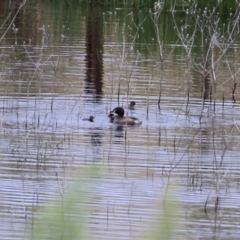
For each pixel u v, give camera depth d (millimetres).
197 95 26094
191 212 14469
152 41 37625
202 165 17984
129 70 29844
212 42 27172
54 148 19094
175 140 20375
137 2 50156
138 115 23172
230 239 13094
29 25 41812
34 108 22891
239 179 16891
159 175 16891
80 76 28391
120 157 18359
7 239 12648
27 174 16766
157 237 6617
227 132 21422
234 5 47344
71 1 52875
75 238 6484
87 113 23156
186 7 48438
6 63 30188
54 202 6516
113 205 14328
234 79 26188
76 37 37844
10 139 19922
